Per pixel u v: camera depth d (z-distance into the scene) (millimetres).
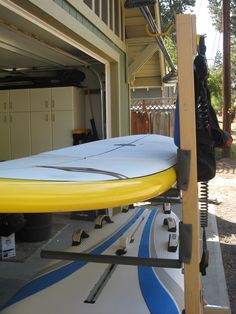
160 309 1966
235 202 7727
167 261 1876
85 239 2875
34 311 1958
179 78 1650
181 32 1621
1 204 1201
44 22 3793
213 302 3590
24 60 6191
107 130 6145
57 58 6020
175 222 3246
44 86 6789
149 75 9266
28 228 4906
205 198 3143
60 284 2225
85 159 2084
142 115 12695
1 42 4852
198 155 1799
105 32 5484
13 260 4367
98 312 1947
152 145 3033
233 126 26328
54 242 5000
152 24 4809
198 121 1783
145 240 2889
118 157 2135
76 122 6781
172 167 1790
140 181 1480
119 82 6328
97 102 6965
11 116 6949
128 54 6926
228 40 14406
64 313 1940
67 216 6156
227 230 5879
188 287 1752
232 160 13586
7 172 1513
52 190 1268
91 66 6617
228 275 4258
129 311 1952
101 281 2250
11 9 3266
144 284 2215
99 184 1364
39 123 6840
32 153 6902
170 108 12539
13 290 3639
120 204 1365
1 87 7031
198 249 1744
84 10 4578
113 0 5996
